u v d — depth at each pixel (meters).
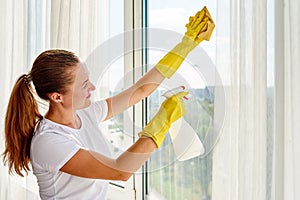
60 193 1.31
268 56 1.28
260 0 1.24
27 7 2.48
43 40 2.40
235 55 1.31
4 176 2.56
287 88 1.21
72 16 2.09
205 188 1.61
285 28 1.21
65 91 1.20
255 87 1.25
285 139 1.22
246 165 1.28
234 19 1.31
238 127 1.31
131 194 1.99
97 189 1.35
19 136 1.34
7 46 2.55
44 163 1.23
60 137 1.23
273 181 1.28
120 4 2.06
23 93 1.33
